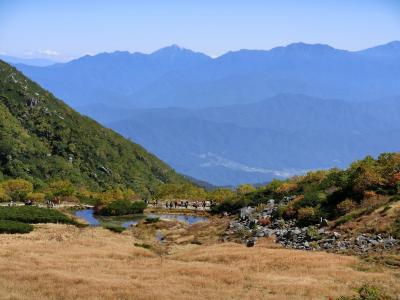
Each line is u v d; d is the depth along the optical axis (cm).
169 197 14075
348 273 3728
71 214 9644
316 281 3506
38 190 13562
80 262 4316
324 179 7762
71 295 3020
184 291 3259
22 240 5659
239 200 9338
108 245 5691
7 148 19912
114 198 12075
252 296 3100
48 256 4559
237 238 6297
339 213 5947
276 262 4278
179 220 9062
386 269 3909
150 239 6962
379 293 2883
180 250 5888
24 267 3897
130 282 3450
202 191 14975
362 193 6147
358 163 7362
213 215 9675
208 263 4444
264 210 7262
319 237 5322
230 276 3744
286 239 5678
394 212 5188
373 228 4991
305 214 6172
